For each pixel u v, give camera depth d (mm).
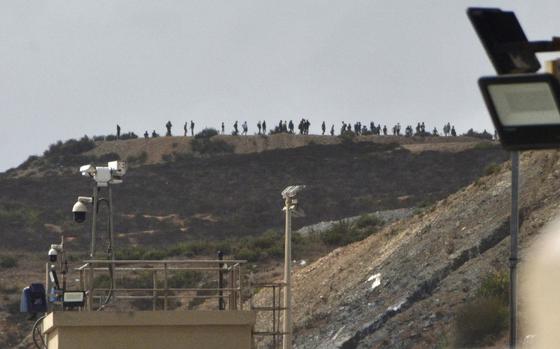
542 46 19969
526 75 19641
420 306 196750
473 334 176875
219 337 101625
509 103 20000
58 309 113625
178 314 101125
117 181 109188
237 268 104562
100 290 105500
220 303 108812
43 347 114625
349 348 196875
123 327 100625
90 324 99875
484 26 20062
